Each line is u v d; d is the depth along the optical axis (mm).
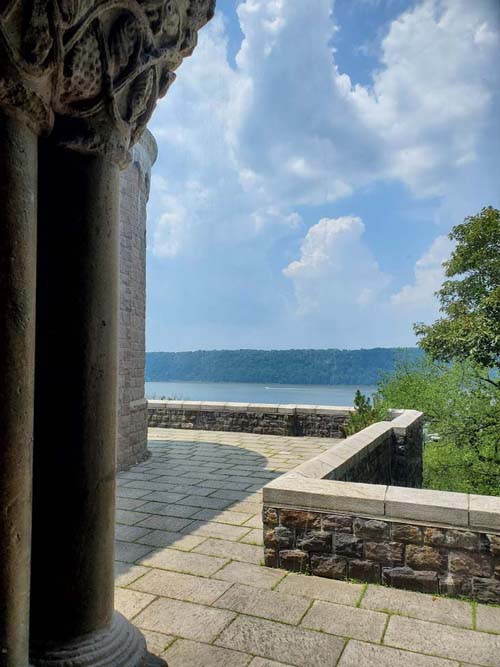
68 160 2115
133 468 7941
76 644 2102
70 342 2102
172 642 2967
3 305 1715
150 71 2242
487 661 2795
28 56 1690
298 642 2975
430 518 3656
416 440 9609
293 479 4266
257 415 11758
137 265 8555
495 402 16406
